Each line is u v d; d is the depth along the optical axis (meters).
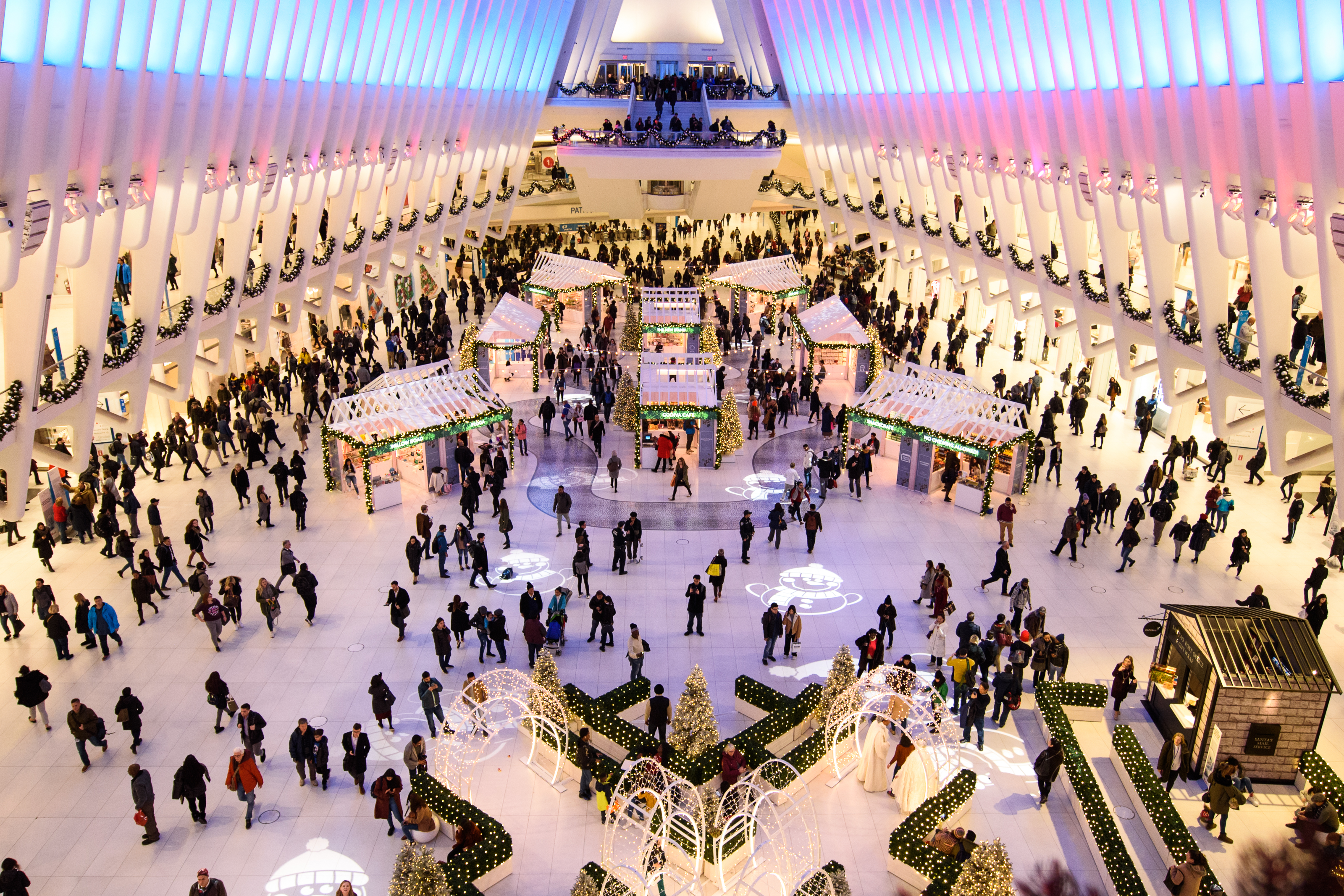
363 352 38.91
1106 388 33.88
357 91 29.48
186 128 20.06
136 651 19.30
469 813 14.52
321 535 24.25
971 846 13.46
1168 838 14.01
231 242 26.17
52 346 26.31
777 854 13.83
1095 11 22.31
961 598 21.53
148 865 14.13
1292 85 16.25
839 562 23.27
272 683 18.34
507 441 28.72
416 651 19.48
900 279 49.50
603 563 23.14
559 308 42.78
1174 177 21.72
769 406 30.75
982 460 25.91
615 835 14.80
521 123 45.44
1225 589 21.86
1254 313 20.19
